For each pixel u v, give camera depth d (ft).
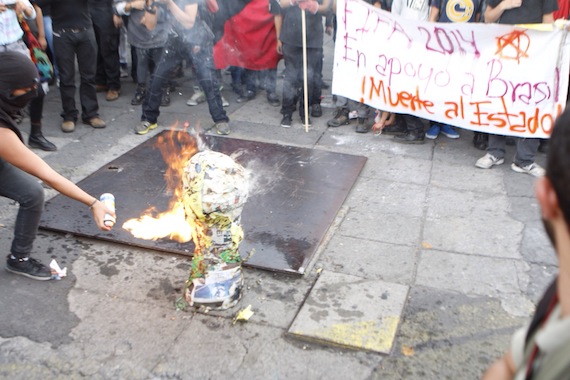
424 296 10.72
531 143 15.66
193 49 17.83
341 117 19.47
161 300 10.63
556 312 3.26
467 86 16.38
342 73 18.19
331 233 12.87
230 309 10.36
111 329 9.89
